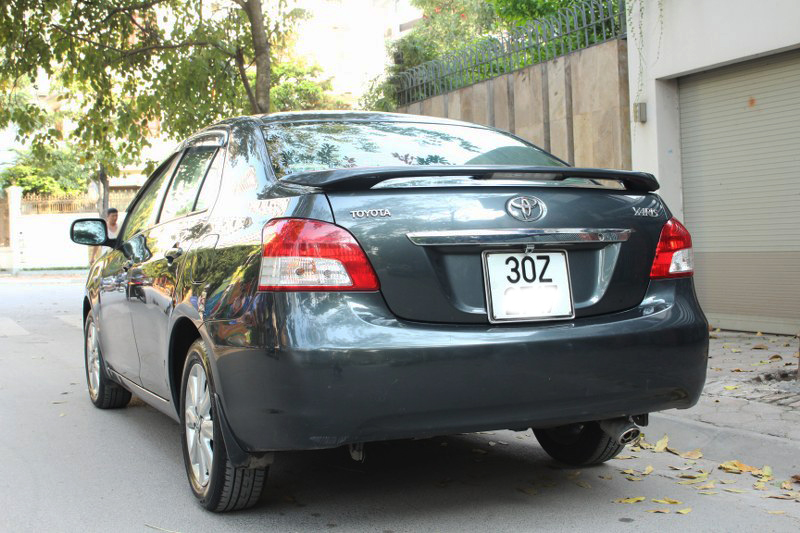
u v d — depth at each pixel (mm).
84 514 3822
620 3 9641
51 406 6422
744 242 8672
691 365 3506
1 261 33125
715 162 8891
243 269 3311
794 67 8008
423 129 4301
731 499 3902
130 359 5078
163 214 4789
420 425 3115
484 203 3287
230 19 12844
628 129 9594
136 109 13016
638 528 3490
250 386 3184
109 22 12336
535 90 10922
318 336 3033
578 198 3461
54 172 34781
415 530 3488
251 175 3758
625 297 3465
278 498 3963
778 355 6852
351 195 3205
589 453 4355
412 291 3152
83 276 30141
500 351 3156
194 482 3873
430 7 21719
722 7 8352
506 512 3717
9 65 12039
